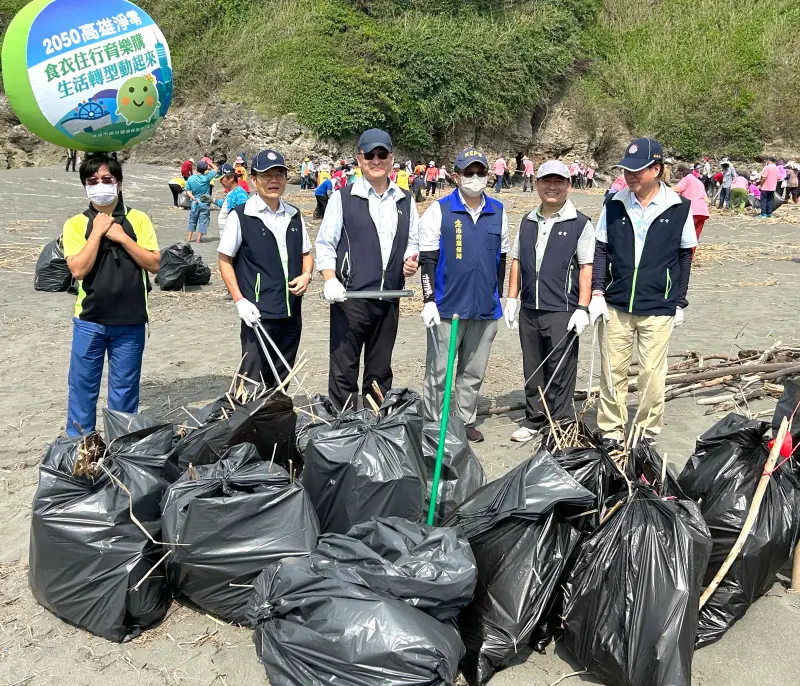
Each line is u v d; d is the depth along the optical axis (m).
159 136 33.91
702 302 10.88
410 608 2.84
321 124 32.50
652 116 37.91
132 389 5.08
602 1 41.47
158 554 3.38
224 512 3.27
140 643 3.32
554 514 3.33
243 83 33.47
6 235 15.38
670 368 7.06
